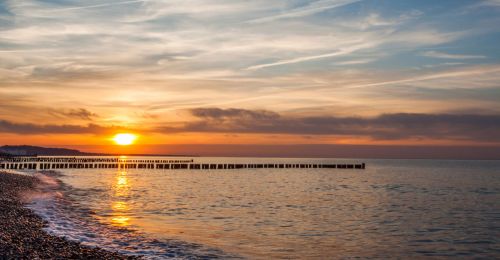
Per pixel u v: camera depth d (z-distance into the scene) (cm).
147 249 1714
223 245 1878
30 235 1703
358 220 2817
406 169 14400
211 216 2783
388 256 1838
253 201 3822
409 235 2333
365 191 5266
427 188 5919
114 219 2448
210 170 11206
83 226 2112
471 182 7338
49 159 15900
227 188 5294
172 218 2623
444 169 14838
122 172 9306
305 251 1853
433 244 2117
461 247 2061
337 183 6675
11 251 1427
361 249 1947
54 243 1608
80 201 3284
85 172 8894
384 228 2530
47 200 3103
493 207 3750
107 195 3928
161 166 11850
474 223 2808
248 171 10981
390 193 5038
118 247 1716
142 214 2744
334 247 1961
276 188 5469
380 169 14062
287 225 2517
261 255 1736
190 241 1919
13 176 5041
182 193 4438
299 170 12331
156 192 4466
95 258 1452
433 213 3294
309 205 3612
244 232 2231
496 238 2289
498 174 10662
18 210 2370
